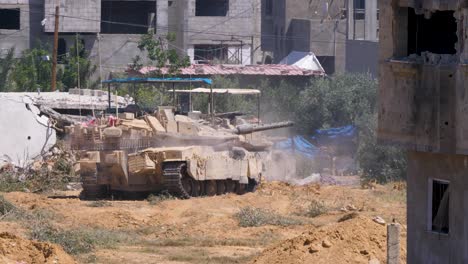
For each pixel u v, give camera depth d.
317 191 105.19
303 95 168.88
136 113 113.88
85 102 138.62
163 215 88.38
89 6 192.12
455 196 52.47
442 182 53.25
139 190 101.12
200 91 124.56
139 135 100.75
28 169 116.00
